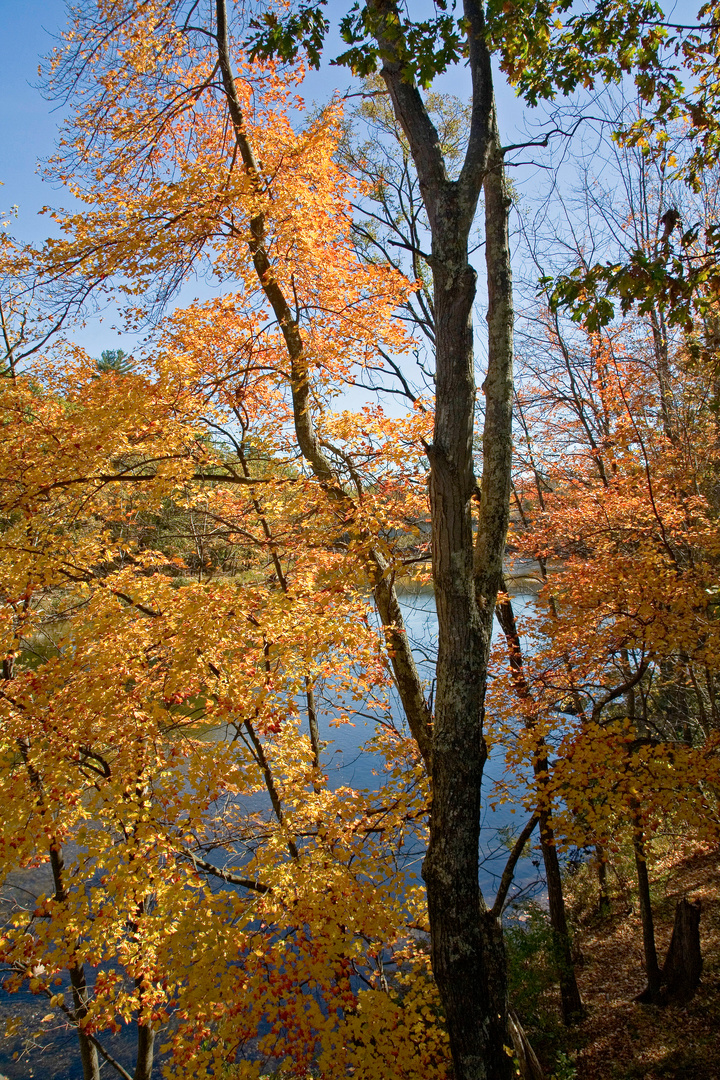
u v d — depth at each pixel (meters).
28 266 5.82
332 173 6.96
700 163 5.93
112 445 6.05
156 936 4.77
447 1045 5.17
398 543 7.59
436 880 4.41
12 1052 8.18
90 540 6.71
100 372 7.44
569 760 6.89
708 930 9.55
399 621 7.25
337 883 5.38
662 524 8.78
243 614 5.77
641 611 7.29
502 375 4.94
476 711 4.55
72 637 5.75
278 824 6.52
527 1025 8.73
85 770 5.70
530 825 7.65
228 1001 4.63
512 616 8.72
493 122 4.75
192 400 6.69
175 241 6.02
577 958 10.59
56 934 4.47
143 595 6.01
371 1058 4.89
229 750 5.38
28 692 5.54
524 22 4.95
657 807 6.38
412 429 6.60
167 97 6.87
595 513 9.62
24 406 6.41
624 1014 8.59
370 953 5.66
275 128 6.70
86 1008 6.28
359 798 6.41
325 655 6.70
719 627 7.02
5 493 6.17
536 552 10.52
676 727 12.41
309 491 6.86
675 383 10.27
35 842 4.80
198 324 7.33
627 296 4.45
